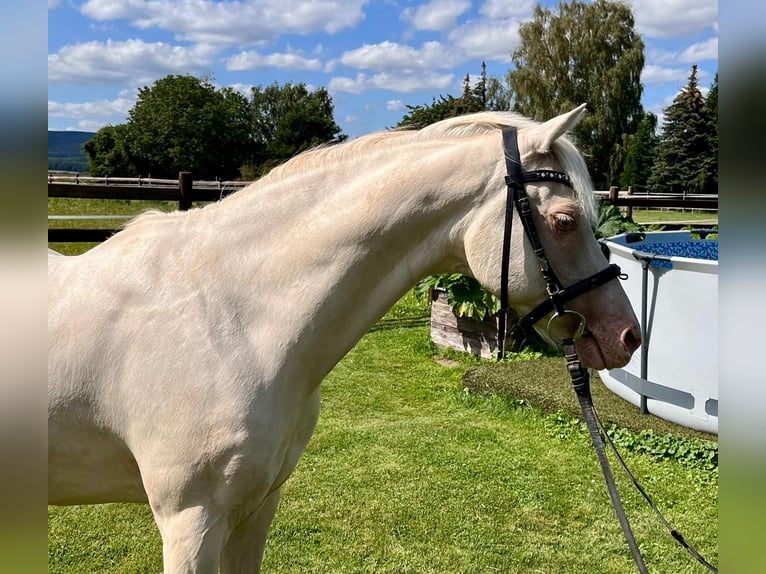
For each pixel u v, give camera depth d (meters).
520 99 31.92
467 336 6.50
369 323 1.64
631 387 4.38
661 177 32.12
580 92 31.25
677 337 4.01
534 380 5.11
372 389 5.48
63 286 1.63
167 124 39.59
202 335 1.51
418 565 2.78
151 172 40.50
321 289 1.57
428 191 1.59
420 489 3.51
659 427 4.07
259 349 1.54
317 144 1.76
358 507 3.29
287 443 1.63
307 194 1.64
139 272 1.60
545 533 3.06
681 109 31.75
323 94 47.41
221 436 1.47
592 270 1.58
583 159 1.62
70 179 10.79
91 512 3.23
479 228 1.59
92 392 1.55
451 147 1.64
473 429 4.45
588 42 30.69
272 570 2.72
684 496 3.42
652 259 4.09
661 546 2.96
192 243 1.63
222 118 40.72
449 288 6.20
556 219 1.54
